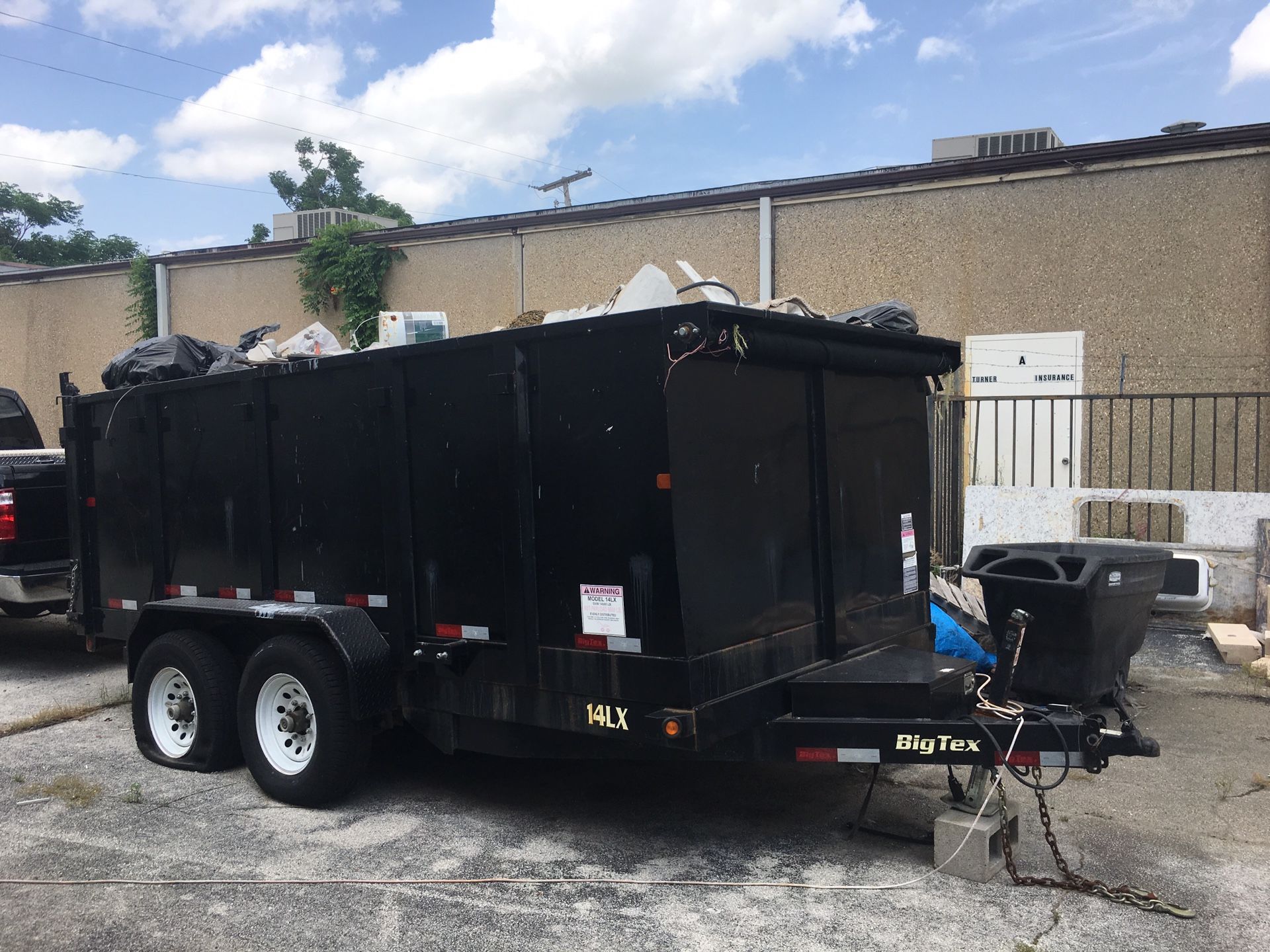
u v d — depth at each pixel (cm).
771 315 374
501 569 409
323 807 468
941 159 1235
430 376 430
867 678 385
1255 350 927
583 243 1234
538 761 539
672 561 351
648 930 339
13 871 399
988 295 1027
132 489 589
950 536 870
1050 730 347
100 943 338
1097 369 987
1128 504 809
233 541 529
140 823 450
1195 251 943
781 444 406
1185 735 553
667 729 351
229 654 529
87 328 1641
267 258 1462
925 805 460
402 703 460
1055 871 382
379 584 460
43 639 915
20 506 716
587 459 375
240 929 346
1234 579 763
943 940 329
